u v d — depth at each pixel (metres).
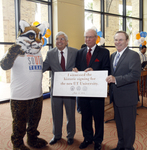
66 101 2.20
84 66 2.06
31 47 1.78
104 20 6.21
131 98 1.77
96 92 1.87
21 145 1.94
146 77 4.39
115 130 2.69
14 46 1.69
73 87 1.96
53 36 4.98
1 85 6.34
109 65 2.01
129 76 1.68
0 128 2.79
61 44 2.09
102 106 2.04
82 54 2.13
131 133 1.79
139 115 3.40
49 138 2.44
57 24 4.82
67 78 2.00
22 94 1.83
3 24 4.84
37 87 1.94
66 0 4.90
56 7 4.77
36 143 2.15
